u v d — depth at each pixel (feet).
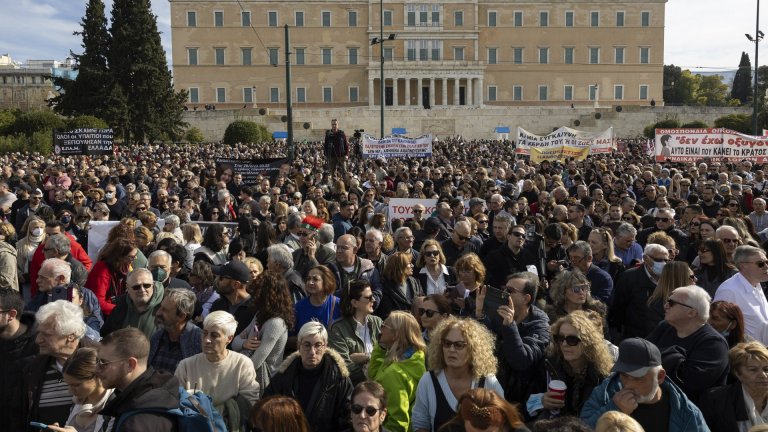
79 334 20.38
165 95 246.27
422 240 41.29
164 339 23.09
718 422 19.19
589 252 29.89
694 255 38.93
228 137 236.63
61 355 20.10
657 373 17.17
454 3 334.03
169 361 22.71
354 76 336.70
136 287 24.70
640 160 111.04
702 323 20.67
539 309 23.94
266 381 22.40
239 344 23.89
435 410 19.29
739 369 18.81
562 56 340.18
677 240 39.47
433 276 32.58
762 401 18.72
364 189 67.72
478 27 337.11
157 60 243.40
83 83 236.84
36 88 496.23
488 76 340.39
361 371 23.30
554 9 338.34
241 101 334.24
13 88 497.46
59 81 242.17
